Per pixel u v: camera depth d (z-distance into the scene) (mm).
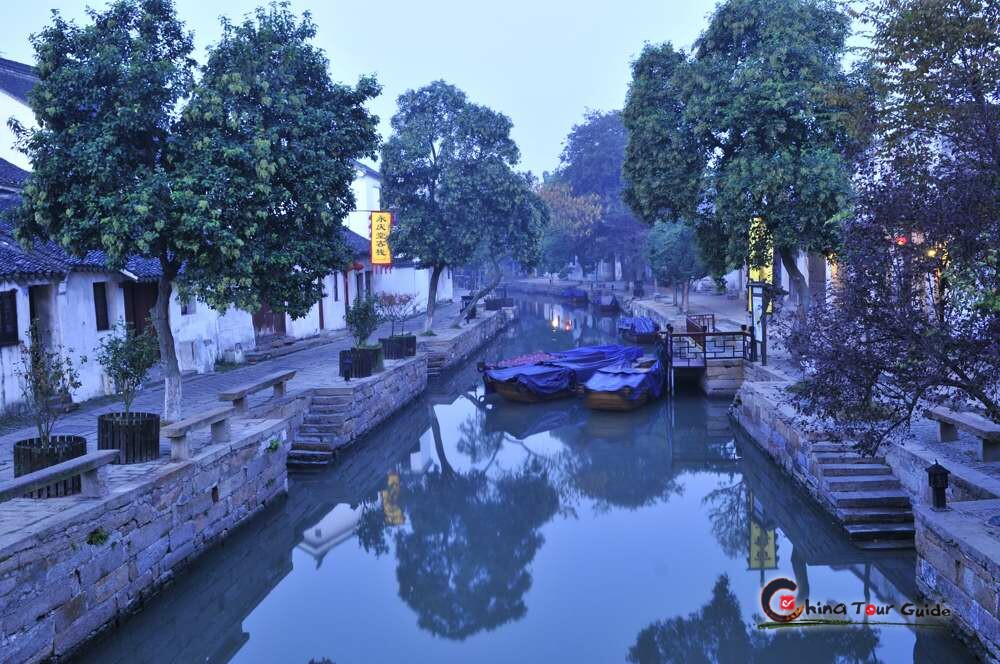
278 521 13547
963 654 7926
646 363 24125
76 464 8227
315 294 14039
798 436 13711
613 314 53031
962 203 7469
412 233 28797
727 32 19656
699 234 22125
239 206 11992
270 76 13016
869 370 8406
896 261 8250
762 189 17375
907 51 8656
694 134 20078
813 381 9234
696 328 27328
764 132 18344
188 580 10336
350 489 16641
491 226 29047
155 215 11242
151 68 11602
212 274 12016
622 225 58844
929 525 8656
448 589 11148
